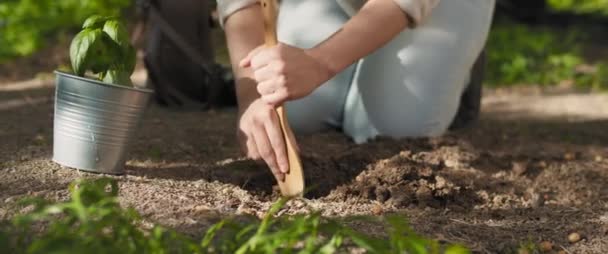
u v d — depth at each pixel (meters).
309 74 1.74
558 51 4.43
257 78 1.75
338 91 2.21
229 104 2.60
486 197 1.89
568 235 1.69
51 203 1.50
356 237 1.39
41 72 3.56
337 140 2.19
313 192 1.88
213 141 2.17
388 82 2.11
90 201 1.54
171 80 2.55
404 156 2.00
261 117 1.78
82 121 1.75
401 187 1.85
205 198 1.71
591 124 2.81
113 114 1.75
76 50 1.73
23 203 1.44
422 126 2.13
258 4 1.95
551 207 1.87
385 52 2.11
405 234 1.59
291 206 1.74
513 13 5.52
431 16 2.08
